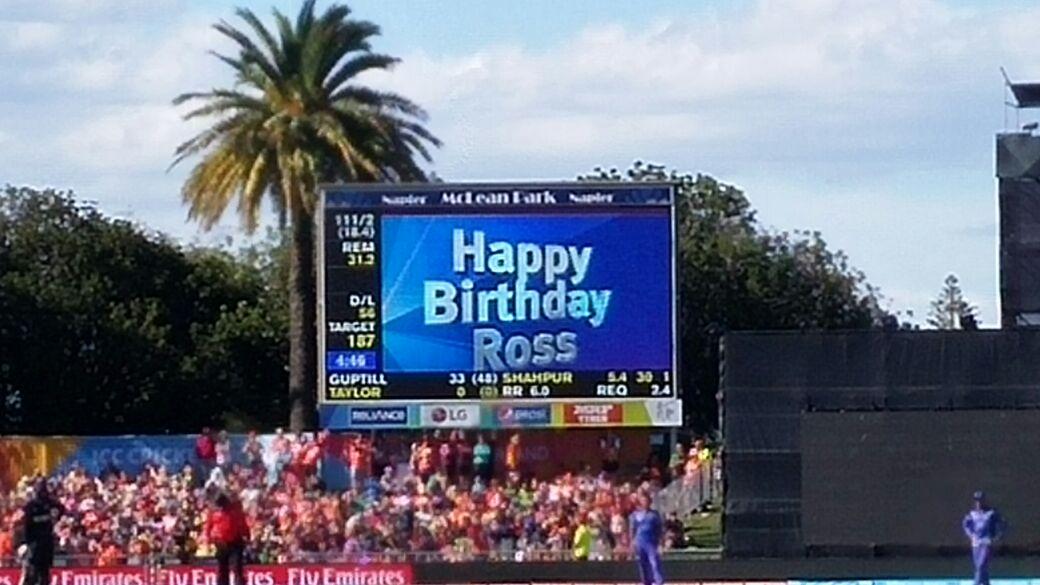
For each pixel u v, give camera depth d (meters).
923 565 74.69
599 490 82.81
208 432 92.62
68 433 124.88
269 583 76.75
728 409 76.00
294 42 102.56
